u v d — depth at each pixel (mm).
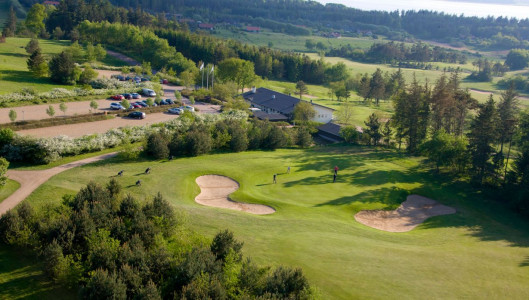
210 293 23922
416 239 42000
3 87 97938
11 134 54250
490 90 195000
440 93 84188
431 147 70812
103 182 47688
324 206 50000
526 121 87625
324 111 119062
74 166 53406
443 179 67062
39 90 102062
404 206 54188
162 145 60656
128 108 91875
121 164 56312
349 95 169500
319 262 32406
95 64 152125
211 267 26250
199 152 65500
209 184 54562
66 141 58125
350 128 94500
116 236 29625
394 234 43156
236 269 26859
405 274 31844
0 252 29438
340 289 28484
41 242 29094
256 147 76938
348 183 59688
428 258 35656
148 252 28156
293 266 31203
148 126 72938
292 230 39844
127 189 46719
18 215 31297
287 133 85875
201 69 134875
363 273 31250
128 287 24406
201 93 124938
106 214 31891
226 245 29172
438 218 50875
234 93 139625
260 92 138125
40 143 53781
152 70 169375
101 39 196375
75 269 25641
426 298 28531
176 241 31391
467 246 40594
